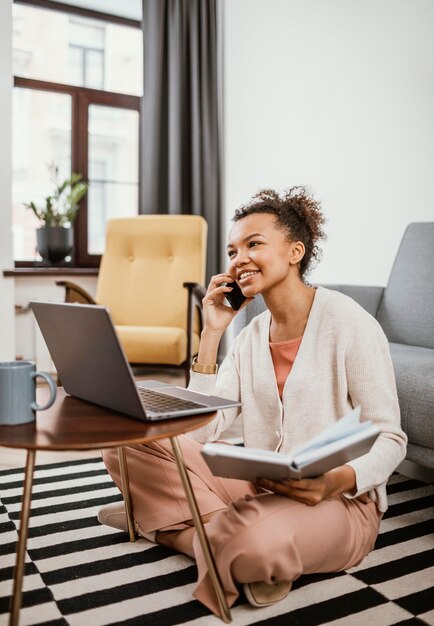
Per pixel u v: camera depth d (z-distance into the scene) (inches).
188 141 157.8
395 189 108.9
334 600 44.5
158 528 50.7
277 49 138.8
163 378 145.2
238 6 152.1
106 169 213.9
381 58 111.7
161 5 151.1
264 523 39.4
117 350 35.4
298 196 49.1
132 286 135.8
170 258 136.1
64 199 160.1
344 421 37.6
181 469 40.2
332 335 46.4
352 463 42.5
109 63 178.9
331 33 123.2
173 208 154.1
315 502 39.7
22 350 147.6
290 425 47.4
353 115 118.0
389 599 44.8
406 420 61.8
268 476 38.9
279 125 138.7
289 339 49.3
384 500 46.9
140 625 41.0
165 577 48.0
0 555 51.9
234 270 47.3
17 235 200.4
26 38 174.1
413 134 105.3
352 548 45.1
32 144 202.7
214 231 159.2
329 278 124.8
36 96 199.9
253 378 50.4
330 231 124.1
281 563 39.2
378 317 94.5
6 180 130.3
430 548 54.0
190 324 115.7
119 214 179.0
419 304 87.4
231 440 90.7
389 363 46.1
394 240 109.3
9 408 36.5
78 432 35.0
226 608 41.3
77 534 56.5
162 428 35.8
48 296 149.9
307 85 129.7
